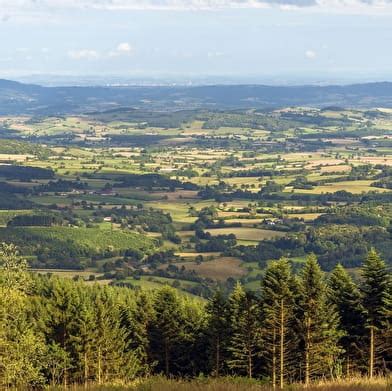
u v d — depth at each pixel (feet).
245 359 255.29
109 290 375.04
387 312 234.38
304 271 245.04
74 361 265.54
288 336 242.58
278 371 242.37
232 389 119.34
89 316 270.26
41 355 201.67
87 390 127.03
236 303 270.26
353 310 252.62
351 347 248.32
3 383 178.40
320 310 239.50
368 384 120.57
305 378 239.30
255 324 253.24
